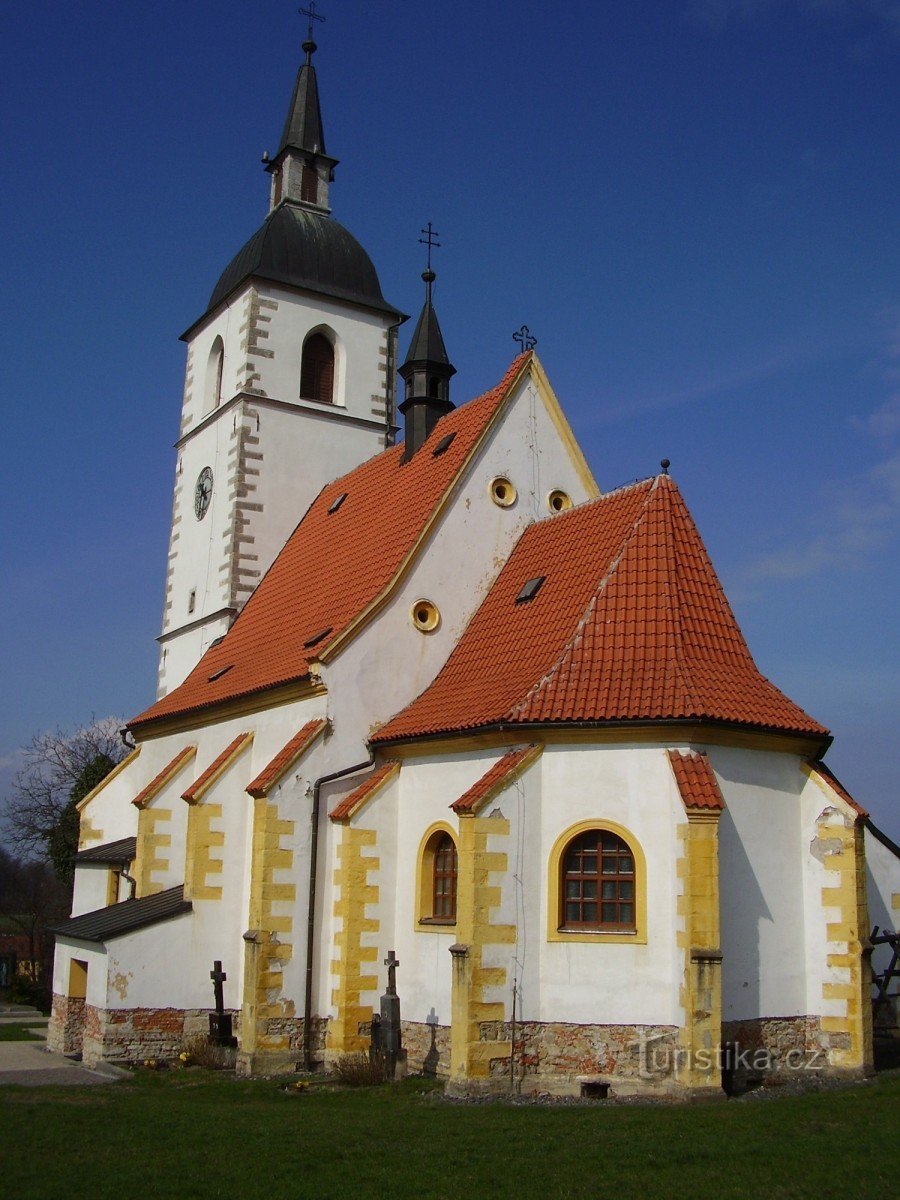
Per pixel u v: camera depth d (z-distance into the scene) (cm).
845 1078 2381
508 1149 1719
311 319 4512
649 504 2777
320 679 2912
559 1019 2345
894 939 2767
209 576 4328
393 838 2822
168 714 3828
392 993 2641
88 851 4216
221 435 4428
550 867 2409
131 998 2992
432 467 3406
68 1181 1570
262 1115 2075
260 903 2769
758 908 2408
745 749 2453
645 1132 1814
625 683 2461
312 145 4850
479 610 3152
